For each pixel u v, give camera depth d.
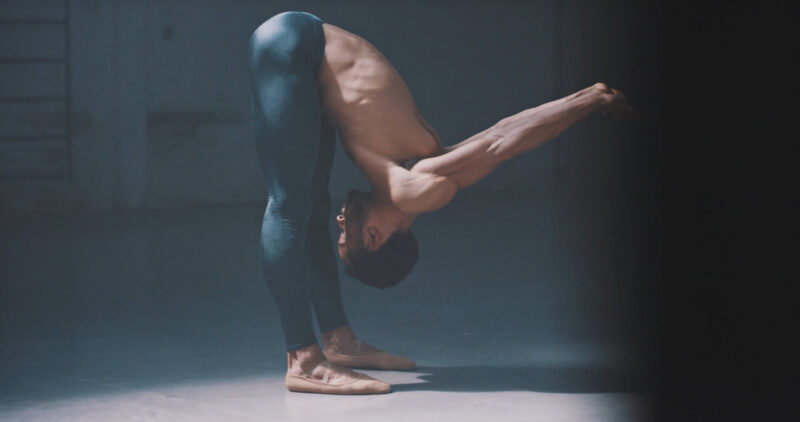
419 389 4.23
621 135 14.31
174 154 12.88
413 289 7.10
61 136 12.31
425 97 14.30
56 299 6.81
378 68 4.19
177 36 12.73
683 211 4.84
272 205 4.18
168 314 6.23
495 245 9.47
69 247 9.54
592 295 6.76
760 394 3.92
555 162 14.76
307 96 4.12
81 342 5.37
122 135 12.55
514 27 14.64
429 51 14.27
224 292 7.11
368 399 4.07
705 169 4.71
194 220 11.66
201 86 12.92
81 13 12.23
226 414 3.87
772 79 4.37
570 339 5.29
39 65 12.16
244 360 4.89
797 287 4.34
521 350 5.05
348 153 4.23
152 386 4.36
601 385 4.25
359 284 7.33
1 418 3.83
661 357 4.66
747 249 4.47
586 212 12.03
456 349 5.09
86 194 12.47
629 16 14.42
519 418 3.74
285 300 4.19
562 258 8.58
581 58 14.70
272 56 4.10
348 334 4.70
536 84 14.79
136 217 11.95
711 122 4.59
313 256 4.66
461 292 6.95
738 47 4.48
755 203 4.47
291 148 4.11
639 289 6.95
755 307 4.43
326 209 4.67
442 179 4.03
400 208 4.12
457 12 14.33
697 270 4.71
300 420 3.76
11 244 9.74
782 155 4.41
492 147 4.00
